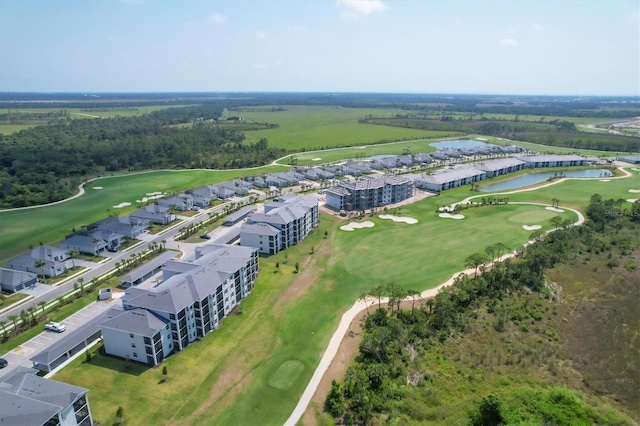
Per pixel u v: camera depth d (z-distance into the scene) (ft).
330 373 249.75
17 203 595.06
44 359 250.78
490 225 510.17
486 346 268.21
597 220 488.02
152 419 215.10
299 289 352.28
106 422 212.23
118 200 627.46
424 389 231.09
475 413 211.41
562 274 359.66
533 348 266.77
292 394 232.53
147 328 251.60
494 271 341.00
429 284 357.00
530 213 558.56
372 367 239.30
